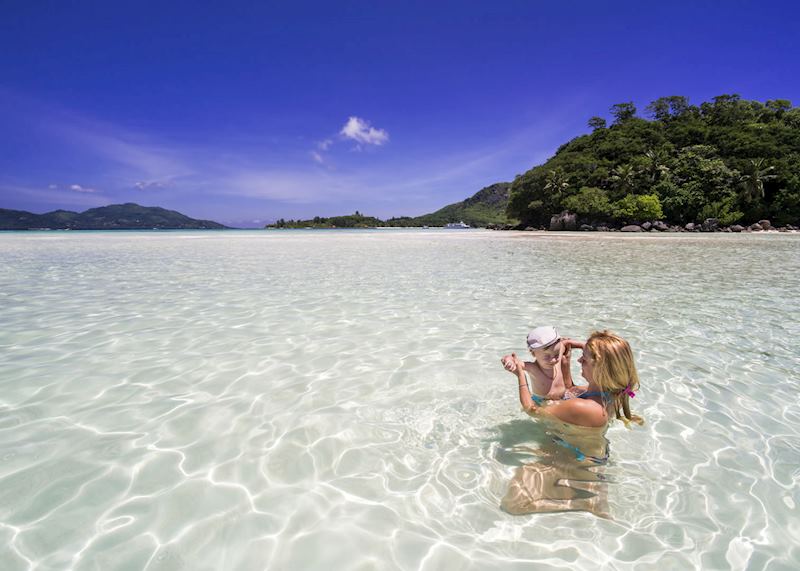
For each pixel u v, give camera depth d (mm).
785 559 1774
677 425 2936
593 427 2365
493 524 1992
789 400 3330
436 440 2740
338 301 7094
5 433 2801
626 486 2266
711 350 4539
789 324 5555
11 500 2135
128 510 2078
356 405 3248
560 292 7895
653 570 1717
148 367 4039
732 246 20953
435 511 2084
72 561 1752
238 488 2262
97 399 3334
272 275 10336
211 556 1796
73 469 2412
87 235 38656
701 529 1954
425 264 13016
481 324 5602
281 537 1912
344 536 1920
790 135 55906
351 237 37156
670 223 49531
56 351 4477
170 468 2438
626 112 79375
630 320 5785
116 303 6887
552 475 2334
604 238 31156
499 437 2760
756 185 46594
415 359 4277
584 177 59812
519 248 20609
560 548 1842
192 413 3113
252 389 3547
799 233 39219
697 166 51344
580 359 2555
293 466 2463
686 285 8648
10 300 7090
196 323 5645
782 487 2256
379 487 2271
